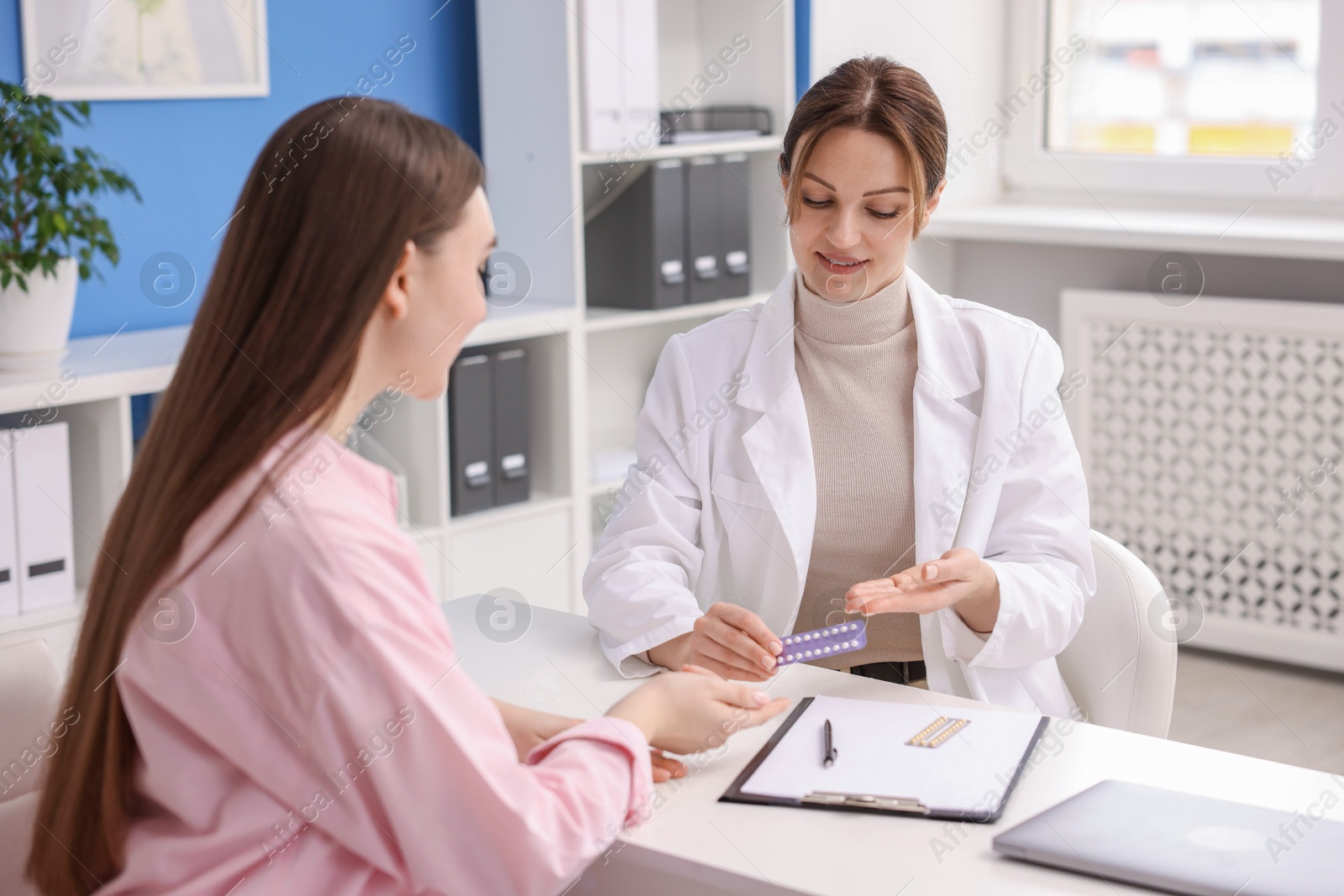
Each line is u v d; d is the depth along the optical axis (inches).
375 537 33.5
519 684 50.1
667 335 126.0
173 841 33.3
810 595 60.9
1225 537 123.4
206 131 94.6
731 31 120.4
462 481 102.0
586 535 110.2
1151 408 125.5
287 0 97.9
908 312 60.6
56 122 77.9
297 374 33.6
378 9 103.2
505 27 105.7
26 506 77.4
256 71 95.9
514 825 33.4
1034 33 137.3
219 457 32.9
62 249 84.3
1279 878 33.5
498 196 109.6
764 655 47.3
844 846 36.7
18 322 77.5
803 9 117.2
